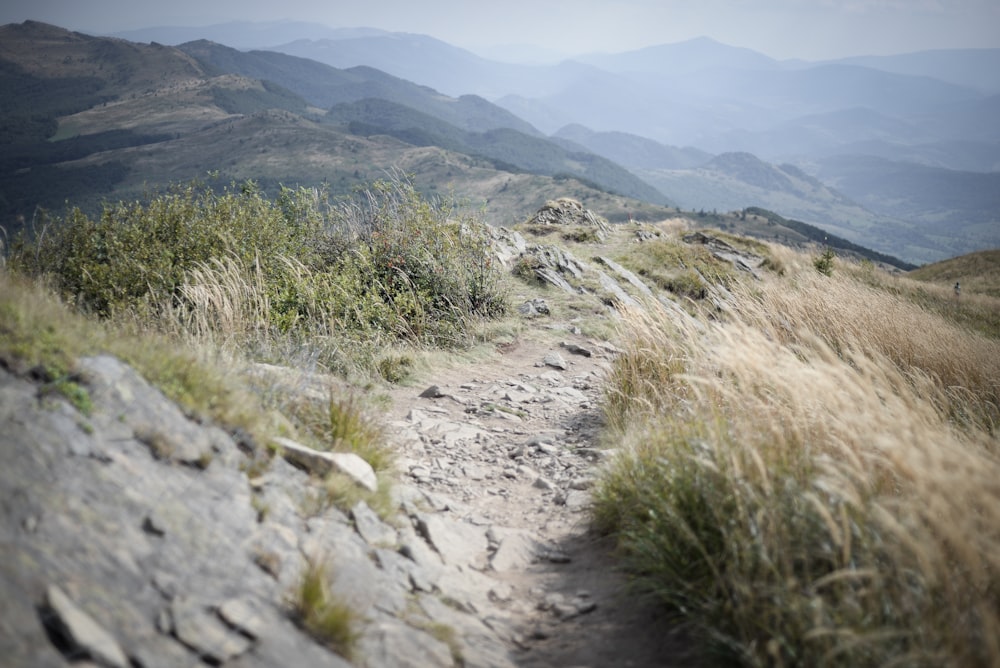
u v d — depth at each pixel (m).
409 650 3.33
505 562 5.02
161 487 3.34
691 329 7.88
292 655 2.85
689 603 3.83
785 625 3.29
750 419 5.04
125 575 2.71
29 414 3.12
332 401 6.04
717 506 4.16
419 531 5.04
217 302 8.77
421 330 12.63
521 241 20.98
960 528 3.07
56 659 2.18
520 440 8.38
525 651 3.85
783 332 10.09
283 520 3.84
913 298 28.27
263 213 12.66
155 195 11.49
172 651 2.52
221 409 4.38
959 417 7.71
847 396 4.24
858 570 3.34
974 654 2.87
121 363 4.03
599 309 16.39
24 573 2.39
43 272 9.53
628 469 5.55
